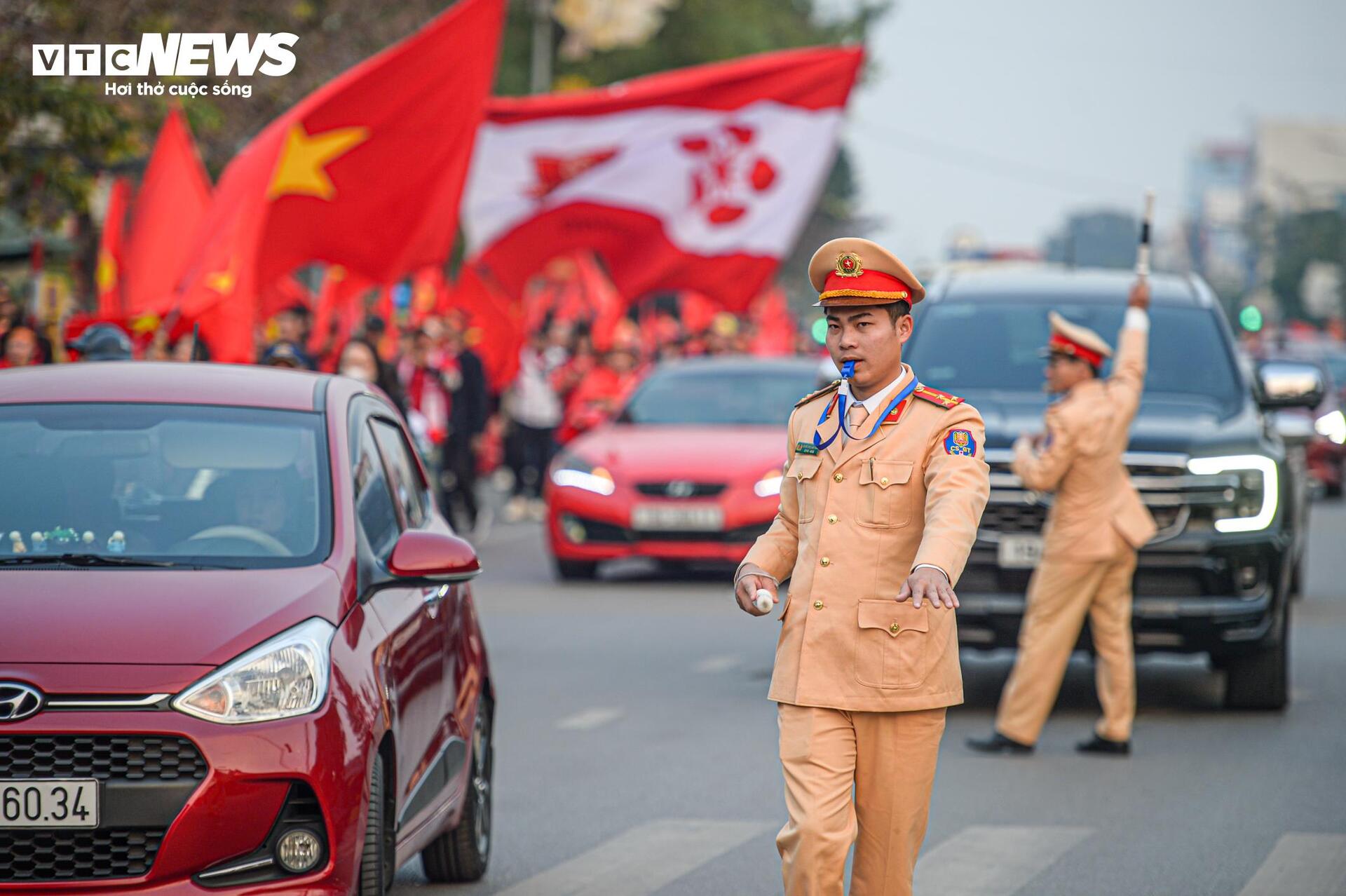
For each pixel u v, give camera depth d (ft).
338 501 41.45
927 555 32.30
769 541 35.70
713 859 50.19
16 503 40.88
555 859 50.26
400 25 156.35
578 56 283.38
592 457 114.21
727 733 68.23
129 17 108.27
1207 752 64.85
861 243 34.14
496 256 140.15
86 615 36.47
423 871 48.65
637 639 91.76
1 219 133.90
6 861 34.63
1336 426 112.78
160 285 86.12
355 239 92.94
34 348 84.23
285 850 35.12
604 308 188.34
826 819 33.63
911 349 78.74
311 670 36.14
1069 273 84.94
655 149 136.98
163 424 42.93
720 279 138.92
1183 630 69.41
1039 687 64.39
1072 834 52.70
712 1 319.27
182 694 35.06
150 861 34.63
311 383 45.75
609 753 64.54
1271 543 69.92
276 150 81.87
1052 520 64.03
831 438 34.65
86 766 34.73
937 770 61.77
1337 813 55.52
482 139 137.59
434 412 127.34
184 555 39.73
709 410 120.98
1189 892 46.65
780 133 137.08
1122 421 63.41
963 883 47.44
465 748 45.98
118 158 108.88
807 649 34.01
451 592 46.96
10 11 100.68
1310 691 78.43
